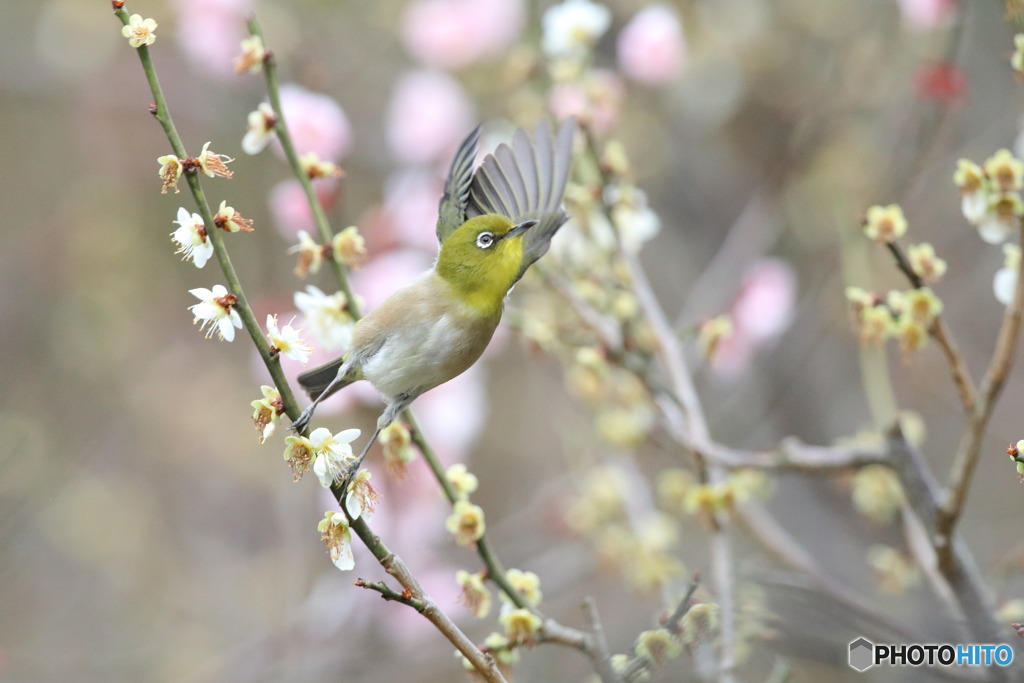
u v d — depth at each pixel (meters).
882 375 9.41
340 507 5.34
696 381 13.77
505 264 6.77
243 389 16.59
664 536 9.63
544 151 7.48
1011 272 7.17
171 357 16.70
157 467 16.00
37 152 17.69
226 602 14.61
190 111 16.08
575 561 11.97
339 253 7.14
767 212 12.96
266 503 15.71
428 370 6.67
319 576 12.85
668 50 10.55
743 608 7.58
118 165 16.75
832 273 13.28
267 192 13.92
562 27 9.42
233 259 15.18
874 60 13.16
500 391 15.30
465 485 6.90
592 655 6.47
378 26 15.19
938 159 13.59
